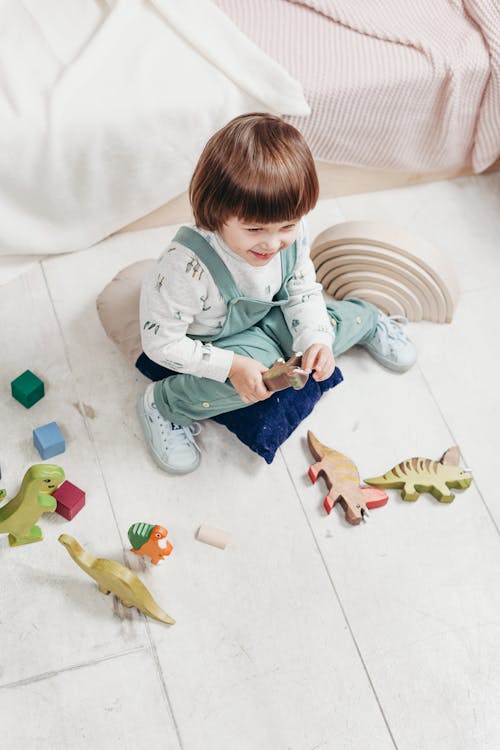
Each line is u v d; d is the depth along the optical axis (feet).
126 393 5.02
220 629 4.33
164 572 4.45
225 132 3.56
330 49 5.42
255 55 5.18
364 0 5.63
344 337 4.94
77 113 4.87
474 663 4.39
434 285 5.21
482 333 5.57
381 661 4.34
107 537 4.52
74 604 4.31
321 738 4.10
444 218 6.08
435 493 4.82
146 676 4.16
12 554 4.40
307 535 4.66
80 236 5.43
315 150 5.61
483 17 5.47
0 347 5.08
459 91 5.46
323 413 5.09
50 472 4.02
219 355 4.22
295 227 3.73
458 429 5.16
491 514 4.87
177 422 4.76
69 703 4.06
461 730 4.20
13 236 5.18
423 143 5.84
